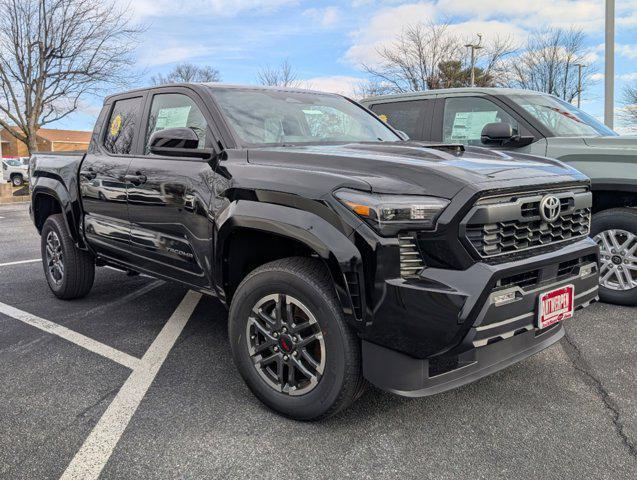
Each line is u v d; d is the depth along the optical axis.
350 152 2.94
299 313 2.71
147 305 4.91
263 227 2.70
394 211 2.35
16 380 3.29
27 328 4.25
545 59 25.92
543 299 2.58
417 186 2.43
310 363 2.66
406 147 3.05
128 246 3.97
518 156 3.21
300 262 2.70
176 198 3.41
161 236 3.60
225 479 2.31
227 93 3.65
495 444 2.57
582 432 2.68
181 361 3.59
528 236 2.60
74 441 2.60
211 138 3.38
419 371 2.40
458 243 2.34
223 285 3.09
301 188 2.60
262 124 3.52
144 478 2.31
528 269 2.51
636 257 4.54
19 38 24.94
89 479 2.30
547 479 2.30
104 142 4.45
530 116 5.12
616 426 2.73
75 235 4.61
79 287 4.89
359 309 2.40
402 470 2.37
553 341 2.93
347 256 2.38
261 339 2.90
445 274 2.34
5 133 62.38
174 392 3.12
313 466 2.40
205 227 3.17
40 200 5.28
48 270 5.10
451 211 2.34
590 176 4.58
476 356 2.56
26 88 25.78
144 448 2.54
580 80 25.97
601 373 3.36
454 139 5.65
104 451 2.51
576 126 5.21
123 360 3.60
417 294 2.31
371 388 3.15
